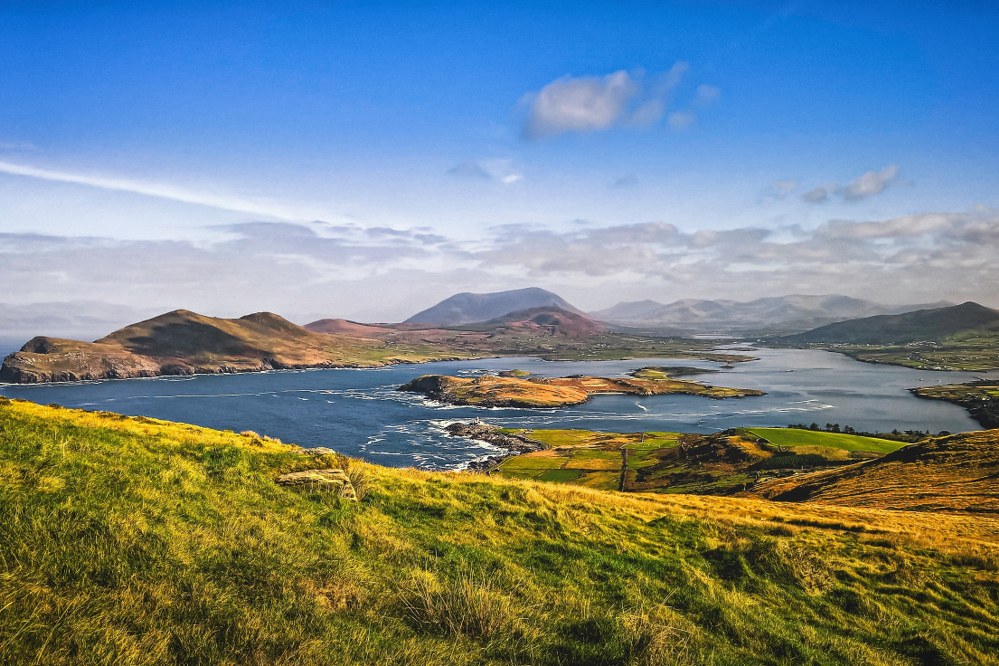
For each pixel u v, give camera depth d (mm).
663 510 25438
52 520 10461
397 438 146500
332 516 16234
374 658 8562
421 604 10992
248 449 21484
